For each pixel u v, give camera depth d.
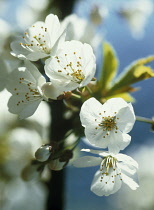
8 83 0.36
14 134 0.41
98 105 0.34
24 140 0.41
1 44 0.40
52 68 0.34
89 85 0.36
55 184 0.36
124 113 0.34
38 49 0.35
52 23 0.35
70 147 0.36
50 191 0.36
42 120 0.41
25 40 0.35
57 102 0.37
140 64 0.36
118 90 0.36
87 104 0.34
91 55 0.34
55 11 0.40
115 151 0.33
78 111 0.35
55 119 0.37
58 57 0.34
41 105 0.41
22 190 0.44
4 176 0.42
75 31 0.39
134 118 0.34
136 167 0.34
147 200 0.54
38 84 0.34
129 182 0.35
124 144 0.33
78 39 0.39
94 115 0.34
